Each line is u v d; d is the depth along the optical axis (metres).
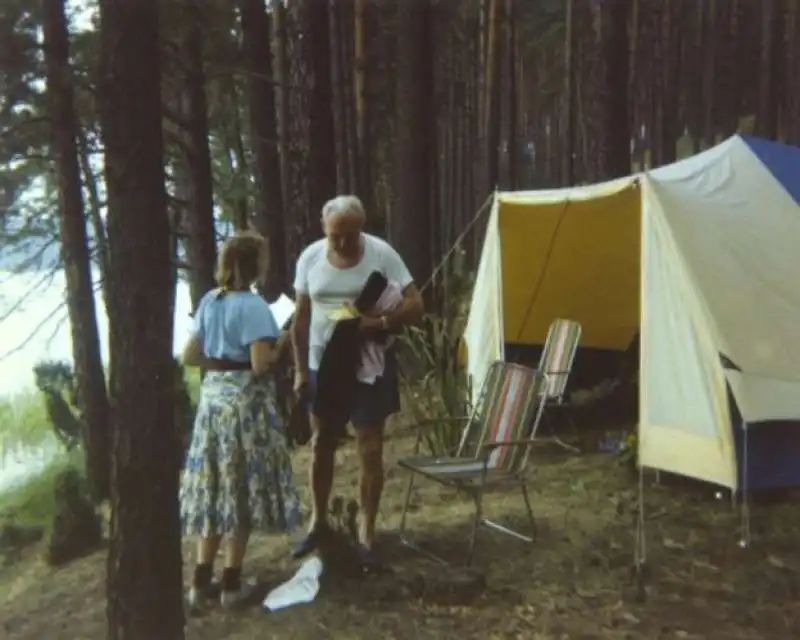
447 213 19.97
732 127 17.47
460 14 17.72
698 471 4.77
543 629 3.71
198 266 7.93
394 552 4.61
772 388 4.63
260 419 3.96
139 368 3.09
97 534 5.72
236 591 4.05
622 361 7.96
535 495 5.61
